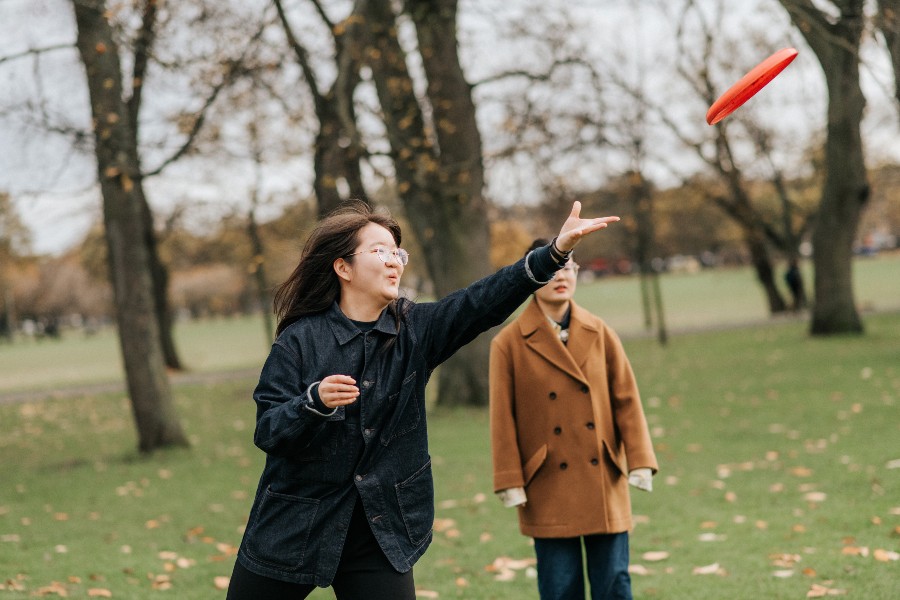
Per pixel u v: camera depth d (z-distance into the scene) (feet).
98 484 34.65
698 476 29.09
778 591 17.20
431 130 48.55
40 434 54.13
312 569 9.41
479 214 47.26
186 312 332.60
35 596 18.63
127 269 41.60
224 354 130.72
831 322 74.28
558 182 54.08
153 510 29.07
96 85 37.93
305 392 9.13
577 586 14.51
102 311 294.25
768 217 115.44
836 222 73.46
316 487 9.49
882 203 153.58
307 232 11.41
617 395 14.78
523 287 9.82
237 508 28.81
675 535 22.25
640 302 175.42
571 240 9.57
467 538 23.49
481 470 32.76
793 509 23.77
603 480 14.30
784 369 56.75
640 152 60.29
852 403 41.45
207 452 41.39
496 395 14.69
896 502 23.49
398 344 9.92
